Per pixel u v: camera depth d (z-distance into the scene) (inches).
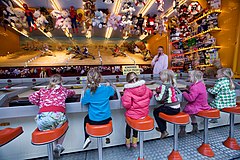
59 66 239.5
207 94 86.2
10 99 69.8
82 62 248.8
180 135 97.8
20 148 78.0
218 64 125.4
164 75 76.1
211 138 96.6
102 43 295.3
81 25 161.5
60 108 62.2
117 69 245.8
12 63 221.9
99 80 67.5
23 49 259.0
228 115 113.9
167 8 164.2
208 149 79.8
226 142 88.0
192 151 82.9
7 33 224.7
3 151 76.4
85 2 129.2
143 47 293.4
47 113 59.6
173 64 211.8
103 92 66.1
